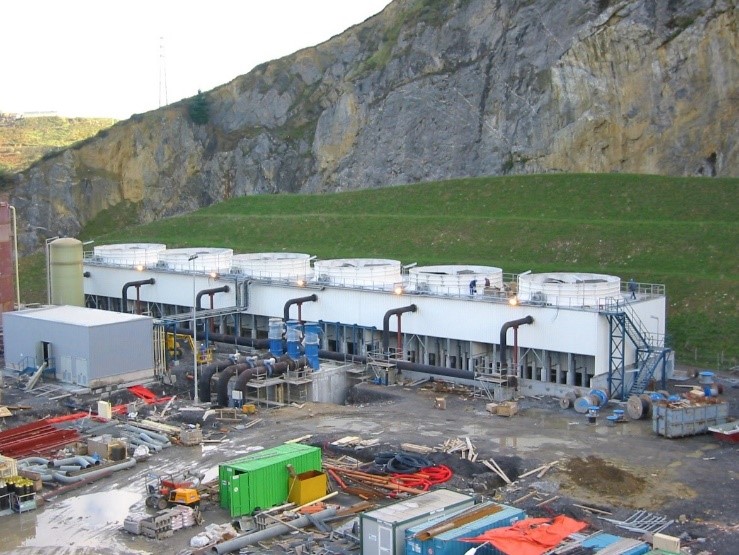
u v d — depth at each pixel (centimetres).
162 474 5216
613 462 5228
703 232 10581
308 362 7225
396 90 17000
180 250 10338
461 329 7425
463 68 16375
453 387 7206
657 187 12362
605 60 14038
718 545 4097
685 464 5206
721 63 12988
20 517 4684
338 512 4550
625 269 10325
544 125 14712
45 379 7338
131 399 6988
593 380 6712
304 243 13512
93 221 19575
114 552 4219
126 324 7231
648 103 13650
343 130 17700
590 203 12519
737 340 8438
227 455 5569
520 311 7081
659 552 3669
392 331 7862
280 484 4741
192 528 4497
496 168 15225
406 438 5766
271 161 18988
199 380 7119
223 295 8975
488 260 11481
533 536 3669
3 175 19988
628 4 14038
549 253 11225
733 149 12731
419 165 16188
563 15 15338
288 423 6253
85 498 4941
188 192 19750
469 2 16988
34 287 12788
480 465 5222
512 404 6438
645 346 6919
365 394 7188
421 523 3875
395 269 8438
